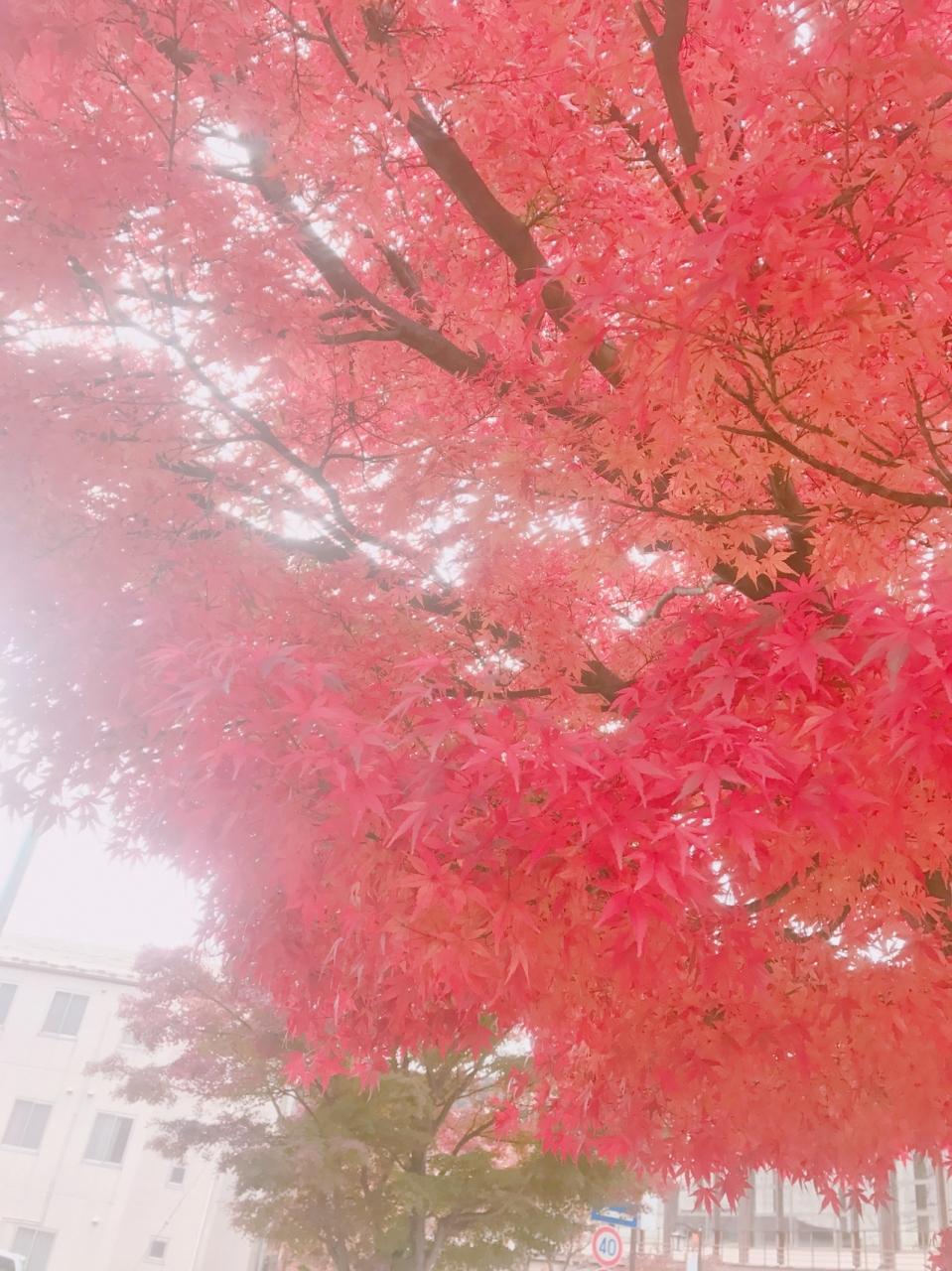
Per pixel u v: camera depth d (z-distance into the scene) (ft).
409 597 12.97
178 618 10.62
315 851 9.86
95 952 103.50
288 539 13.67
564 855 9.24
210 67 10.82
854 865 11.00
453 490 12.35
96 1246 90.89
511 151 12.27
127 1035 99.19
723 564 13.97
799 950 13.05
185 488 11.91
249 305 10.96
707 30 10.50
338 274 13.62
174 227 10.23
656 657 14.03
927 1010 11.99
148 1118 95.81
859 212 8.30
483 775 8.92
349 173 12.60
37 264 10.10
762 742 8.66
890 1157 15.26
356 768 8.15
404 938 9.94
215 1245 97.30
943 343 9.96
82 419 11.09
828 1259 170.91
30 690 10.69
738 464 11.73
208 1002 60.18
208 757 8.58
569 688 13.65
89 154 9.76
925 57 7.25
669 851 8.49
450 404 13.80
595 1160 54.44
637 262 9.44
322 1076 17.97
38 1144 93.97
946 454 11.32
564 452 11.96
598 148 12.31
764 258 8.55
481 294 14.12
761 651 9.74
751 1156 16.02
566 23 10.57
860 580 11.90
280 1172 52.95
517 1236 57.52
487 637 13.34
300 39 12.18
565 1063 17.92
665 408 10.18
